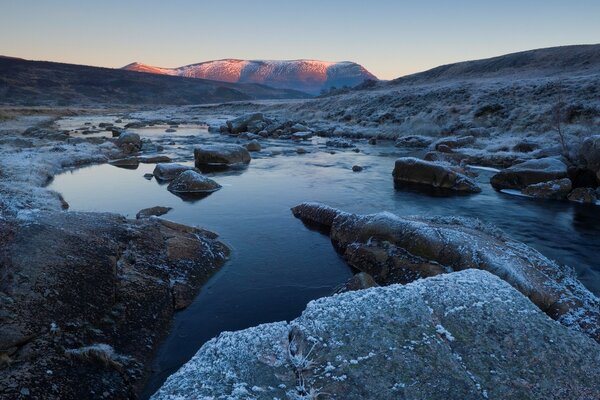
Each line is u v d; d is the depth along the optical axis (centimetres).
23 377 598
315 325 615
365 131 5059
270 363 558
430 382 520
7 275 748
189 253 1136
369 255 1155
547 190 2031
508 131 3916
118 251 976
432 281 707
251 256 1258
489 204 1914
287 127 5222
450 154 3031
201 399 492
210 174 2573
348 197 2017
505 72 8088
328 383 519
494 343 581
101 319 779
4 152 2866
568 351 575
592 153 2092
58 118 8219
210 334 856
